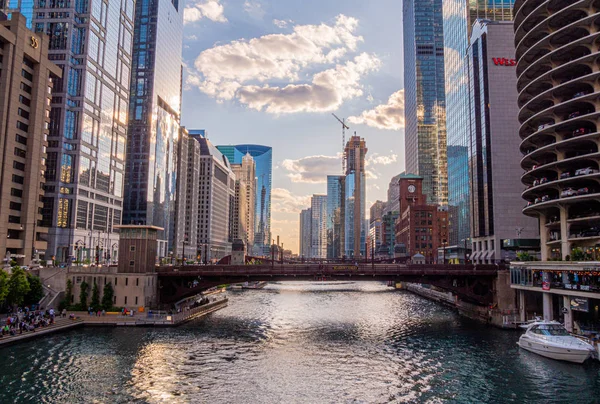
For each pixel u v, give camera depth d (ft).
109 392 138.92
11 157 335.06
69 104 469.57
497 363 176.55
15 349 185.68
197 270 290.56
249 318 302.25
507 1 495.82
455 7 556.51
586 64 229.66
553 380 153.48
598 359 173.47
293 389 145.48
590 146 241.35
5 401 128.77
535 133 259.60
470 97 450.30
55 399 131.64
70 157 465.06
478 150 426.92
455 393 141.38
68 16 476.95
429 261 620.49
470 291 289.94
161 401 132.46
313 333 245.86
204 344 210.38
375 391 143.64
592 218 224.53
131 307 269.85
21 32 345.10
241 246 596.70
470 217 461.78
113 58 552.00
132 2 612.70
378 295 511.81
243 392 142.10
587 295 201.57
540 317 241.96
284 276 287.48
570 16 244.83
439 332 248.52
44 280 274.57
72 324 234.17
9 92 333.21
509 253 391.04
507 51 412.16
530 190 268.82
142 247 276.41
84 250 472.03
